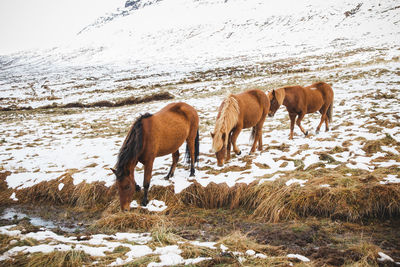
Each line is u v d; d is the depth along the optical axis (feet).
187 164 19.45
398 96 33.17
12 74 237.66
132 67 211.61
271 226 12.23
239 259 9.00
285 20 335.88
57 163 21.45
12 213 15.52
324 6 336.90
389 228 11.22
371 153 17.01
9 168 20.67
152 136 13.80
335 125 25.38
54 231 12.59
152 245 10.11
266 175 15.58
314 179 14.12
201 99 52.65
